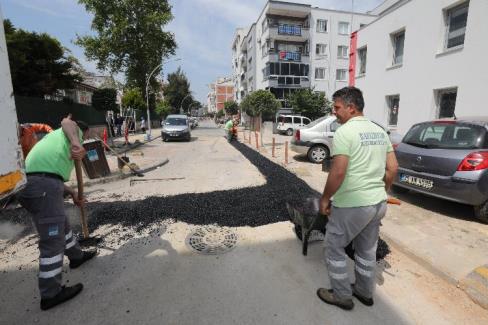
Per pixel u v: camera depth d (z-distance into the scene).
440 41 9.84
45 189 2.49
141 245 3.70
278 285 2.86
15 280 2.97
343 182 2.29
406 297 2.69
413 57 10.91
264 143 18.09
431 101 10.24
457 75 9.17
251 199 5.24
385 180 2.52
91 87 23.19
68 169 2.77
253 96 31.41
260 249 3.59
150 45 28.28
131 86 30.25
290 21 37.62
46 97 16.58
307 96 30.06
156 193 6.20
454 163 4.27
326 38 36.62
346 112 2.41
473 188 4.08
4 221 4.42
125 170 8.09
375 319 2.39
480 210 4.21
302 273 3.07
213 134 27.83
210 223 4.34
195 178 7.68
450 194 4.32
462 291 2.78
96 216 4.54
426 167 4.64
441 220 4.42
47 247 2.52
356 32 14.48
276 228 4.20
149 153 13.28
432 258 3.25
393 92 12.03
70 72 18.42
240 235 3.97
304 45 37.47
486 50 8.28
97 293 2.74
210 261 3.31
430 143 4.82
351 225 2.31
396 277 3.02
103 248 3.62
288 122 27.28
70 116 2.86
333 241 2.42
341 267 2.44
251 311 2.48
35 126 3.62
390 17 11.98
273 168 8.53
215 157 11.90
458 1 9.05
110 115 23.56
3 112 1.67
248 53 47.09
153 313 2.46
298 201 5.00
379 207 2.29
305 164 9.70
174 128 19.17
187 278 2.98
